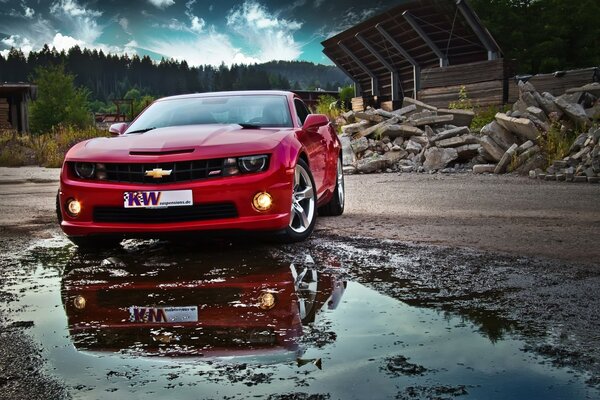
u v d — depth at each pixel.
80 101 49.88
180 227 4.25
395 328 2.44
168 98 5.93
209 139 4.51
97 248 4.61
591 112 11.74
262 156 4.34
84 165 4.46
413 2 21.94
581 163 9.71
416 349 2.17
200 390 1.83
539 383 1.85
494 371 1.95
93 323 2.62
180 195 4.24
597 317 2.58
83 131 24.52
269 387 1.83
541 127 11.16
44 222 6.12
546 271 3.48
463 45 23.84
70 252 4.45
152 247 4.58
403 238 4.70
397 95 28.48
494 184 9.09
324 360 2.06
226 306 2.85
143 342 2.33
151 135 4.79
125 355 2.18
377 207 6.80
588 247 4.18
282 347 2.21
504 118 11.48
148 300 3.01
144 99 58.16
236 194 4.25
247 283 3.33
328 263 3.83
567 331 2.38
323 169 5.60
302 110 6.05
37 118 48.50
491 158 11.71
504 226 5.16
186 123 5.31
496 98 18.91
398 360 2.05
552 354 2.11
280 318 2.62
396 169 12.40
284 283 3.31
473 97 19.39
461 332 2.38
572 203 6.70
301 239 4.64
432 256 3.97
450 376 1.91
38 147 21.89
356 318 2.60
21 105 37.09
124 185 4.32
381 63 29.42
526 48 41.91
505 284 3.19
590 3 41.12
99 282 3.44
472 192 8.05
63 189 4.47
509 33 41.59
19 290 3.27
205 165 4.29
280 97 5.71
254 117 5.34
